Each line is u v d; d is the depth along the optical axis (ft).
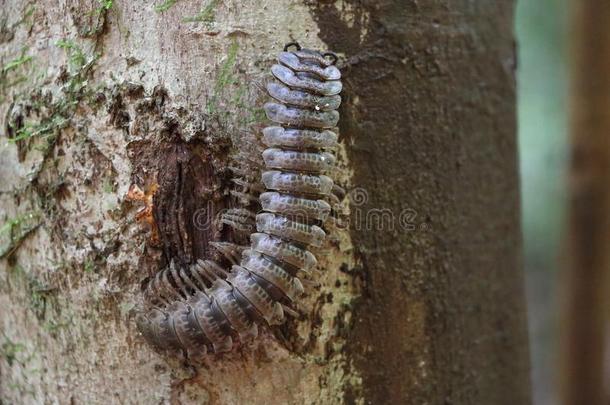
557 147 3.24
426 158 1.33
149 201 1.27
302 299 1.28
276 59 1.26
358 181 1.30
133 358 1.29
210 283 1.27
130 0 1.27
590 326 2.41
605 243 2.33
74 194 1.30
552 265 3.71
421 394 1.35
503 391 1.45
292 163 1.25
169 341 1.26
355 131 1.29
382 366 1.32
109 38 1.28
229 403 1.29
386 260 1.31
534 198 3.65
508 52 1.42
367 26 1.29
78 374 1.32
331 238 1.29
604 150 2.26
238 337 1.27
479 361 1.40
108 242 1.29
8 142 1.33
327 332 1.29
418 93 1.32
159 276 1.28
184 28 1.26
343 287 1.30
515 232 1.45
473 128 1.37
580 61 2.26
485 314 1.41
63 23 1.29
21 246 1.33
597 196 2.29
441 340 1.36
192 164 1.27
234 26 1.26
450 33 1.33
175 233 1.28
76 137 1.29
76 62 1.29
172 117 1.27
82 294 1.30
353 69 1.28
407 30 1.30
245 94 1.26
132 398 1.30
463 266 1.37
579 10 2.23
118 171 1.28
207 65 1.26
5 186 1.33
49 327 1.33
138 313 1.28
